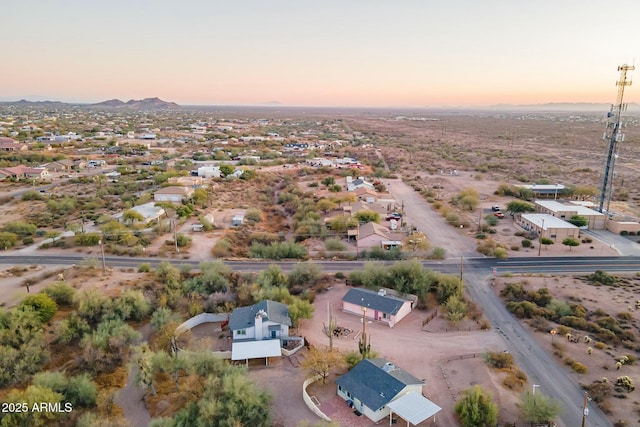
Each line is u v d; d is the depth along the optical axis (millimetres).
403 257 89688
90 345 54250
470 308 69125
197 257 88375
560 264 86688
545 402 44875
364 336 57031
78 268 78562
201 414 42344
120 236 94375
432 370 54469
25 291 68438
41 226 104688
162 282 73875
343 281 79500
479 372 53719
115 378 51719
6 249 89500
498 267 85500
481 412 44188
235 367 49500
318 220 113688
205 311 68062
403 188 160125
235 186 155750
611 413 46125
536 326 63969
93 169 182875
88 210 118188
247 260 87750
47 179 159500
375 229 100188
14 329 53969
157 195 126875
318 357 51500
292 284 77000
